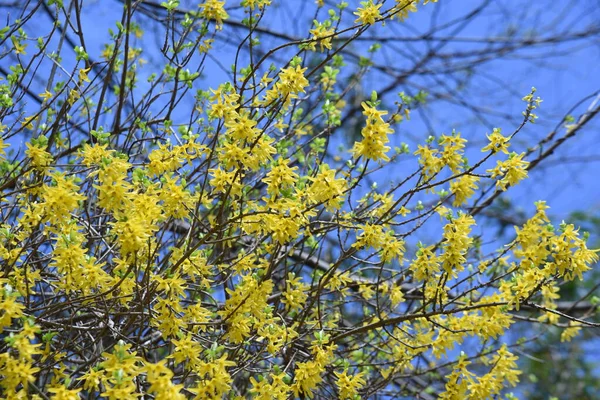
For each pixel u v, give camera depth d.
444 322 4.98
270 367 4.50
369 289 5.25
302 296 4.45
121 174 3.59
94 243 4.77
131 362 3.33
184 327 3.96
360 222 4.85
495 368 4.66
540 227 4.30
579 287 9.91
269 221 3.92
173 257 4.21
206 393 3.58
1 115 4.44
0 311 3.45
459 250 4.03
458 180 4.28
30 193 3.92
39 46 4.68
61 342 4.27
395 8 4.23
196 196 4.43
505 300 4.56
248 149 3.79
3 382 3.32
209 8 4.52
